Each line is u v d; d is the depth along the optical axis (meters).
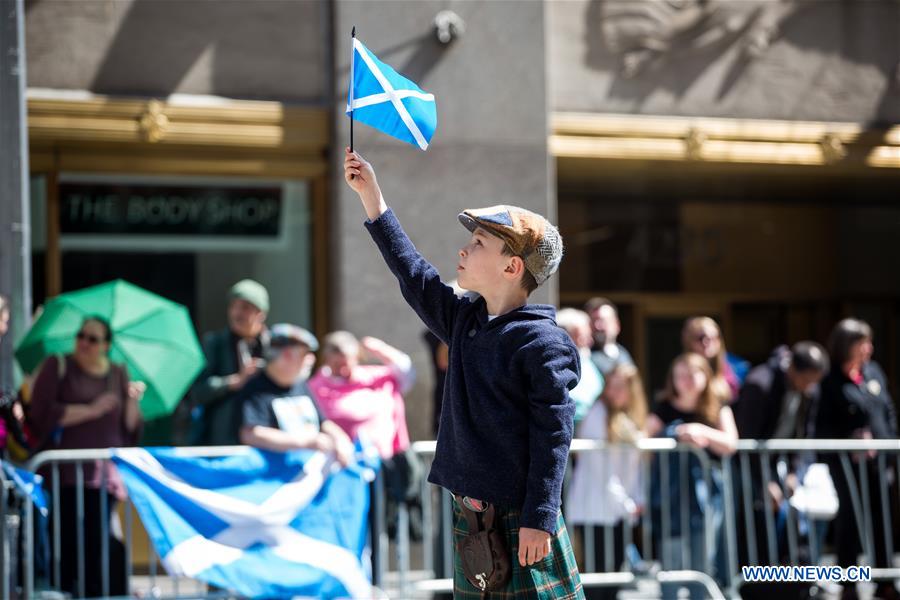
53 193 9.78
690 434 8.11
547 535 3.73
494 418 3.86
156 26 9.76
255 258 10.26
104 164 9.82
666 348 12.72
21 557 7.16
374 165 9.98
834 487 8.68
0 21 7.67
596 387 8.29
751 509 8.32
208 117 9.77
